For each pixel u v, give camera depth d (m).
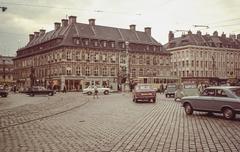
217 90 17.17
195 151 8.55
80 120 15.71
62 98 41.38
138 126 13.48
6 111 21.44
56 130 12.34
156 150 8.67
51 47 84.81
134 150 8.67
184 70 103.38
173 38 111.50
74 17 85.56
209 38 107.12
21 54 107.50
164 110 21.78
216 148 8.92
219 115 18.61
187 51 102.38
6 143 9.69
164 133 11.57
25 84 102.56
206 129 12.60
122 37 90.88
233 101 16.08
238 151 8.54
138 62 90.94
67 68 80.44
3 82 118.50
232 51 111.69
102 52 85.75
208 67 105.31
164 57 96.50
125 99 38.72
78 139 10.35
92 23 88.19
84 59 82.88
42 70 91.06
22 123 14.60
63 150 8.67
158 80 72.38
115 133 11.58
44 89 53.38
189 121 15.36
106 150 8.67
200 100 17.75
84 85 82.56
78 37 82.06
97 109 22.70
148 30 97.75
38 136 10.95
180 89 34.84
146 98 31.42
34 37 106.62
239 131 12.06
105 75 86.12
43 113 19.56
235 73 112.25
